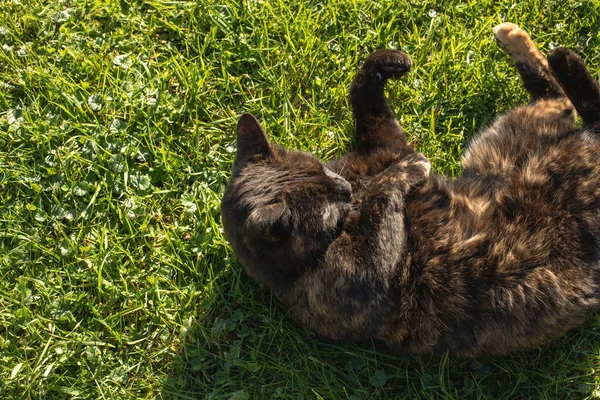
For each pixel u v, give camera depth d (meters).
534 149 0.71
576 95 0.72
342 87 0.82
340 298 0.68
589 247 0.66
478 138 0.76
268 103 0.82
